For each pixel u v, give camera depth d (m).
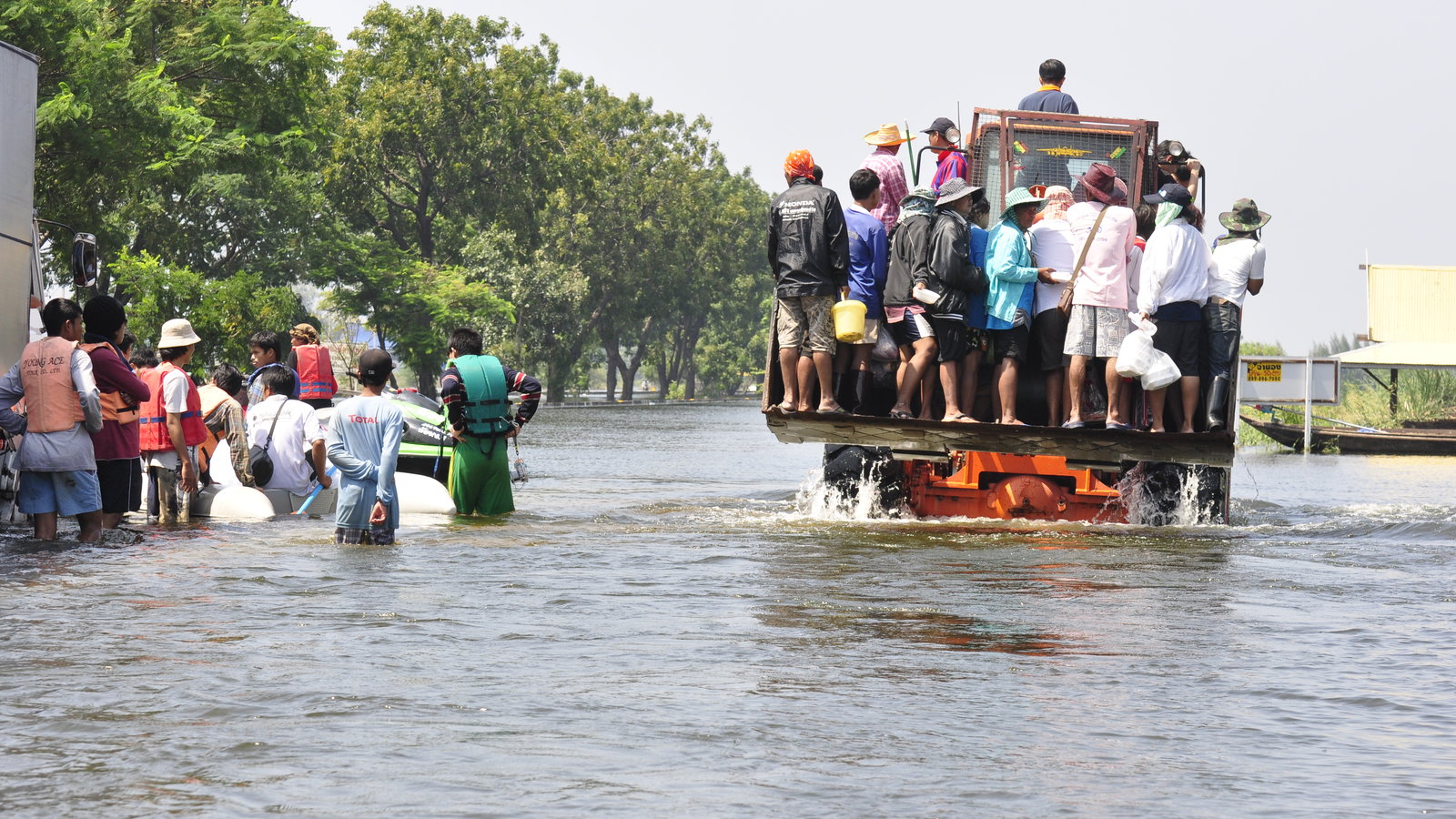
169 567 16.88
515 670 10.96
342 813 7.43
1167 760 8.62
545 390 173.88
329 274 125.00
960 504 23.30
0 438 20.98
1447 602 14.66
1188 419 22.06
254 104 86.00
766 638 12.40
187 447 23.53
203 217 109.75
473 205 143.00
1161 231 21.80
